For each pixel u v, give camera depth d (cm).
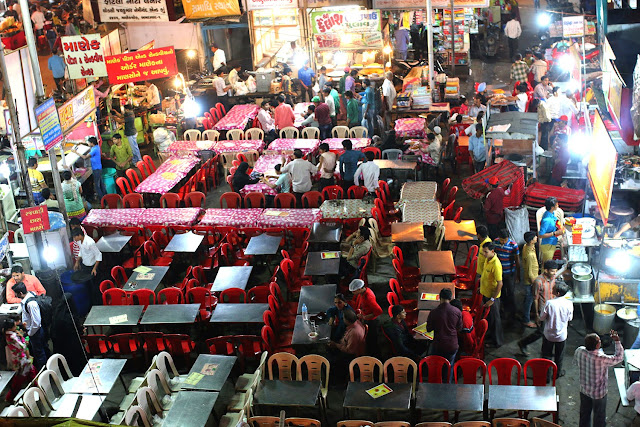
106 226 1492
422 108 2109
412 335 1062
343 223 1475
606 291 1125
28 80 1694
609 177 1134
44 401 942
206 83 2523
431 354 1012
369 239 1310
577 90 1880
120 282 1370
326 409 1031
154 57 1784
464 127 1938
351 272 1289
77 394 966
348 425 871
